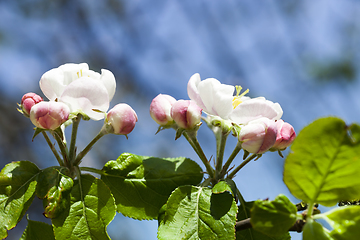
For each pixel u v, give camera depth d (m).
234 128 0.45
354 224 0.39
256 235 0.46
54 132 0.45
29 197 0.45
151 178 0.48
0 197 0.45
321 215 0.40
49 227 0.46
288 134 0.46
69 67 0.47
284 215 0.40
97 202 0.45
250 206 0.47
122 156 0.48
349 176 0.40
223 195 0.45
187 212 0.45
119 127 0.46
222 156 0.47
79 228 0.44
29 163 0.45
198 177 0.48
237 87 0.49
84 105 0.45
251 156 0.46
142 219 0.47
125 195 0.47
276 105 0.47
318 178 0.40
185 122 0.46
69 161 0.46
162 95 0.47
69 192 0.45
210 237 0.44
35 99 0.46
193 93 0.46
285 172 0.40
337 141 0.39
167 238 0.44
